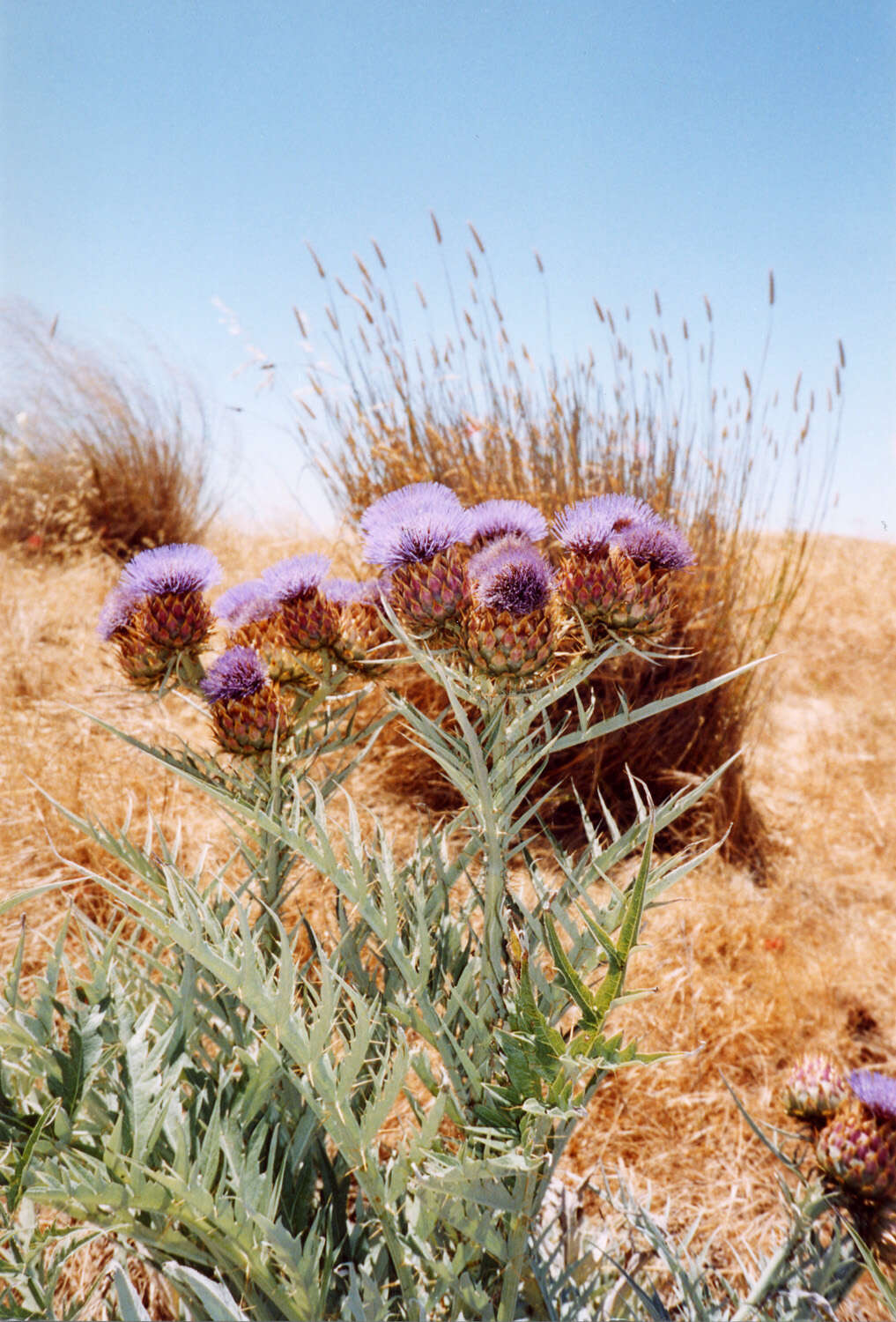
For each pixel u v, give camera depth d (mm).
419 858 1204
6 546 5945
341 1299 1037
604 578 1065
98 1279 1164
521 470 3742
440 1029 1011
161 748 1190
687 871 1016
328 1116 938
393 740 3359
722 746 3428
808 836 3469
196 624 1314
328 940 1452
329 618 1271
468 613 1094
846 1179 1181
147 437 6500
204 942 901
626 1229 1577
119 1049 1060
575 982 858
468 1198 908
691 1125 2049
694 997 2268
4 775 3000
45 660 3998
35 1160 922
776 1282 1201
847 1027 2455
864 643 5492
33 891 927
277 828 987
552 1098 865
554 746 1033
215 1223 917
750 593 3885
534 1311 1157
